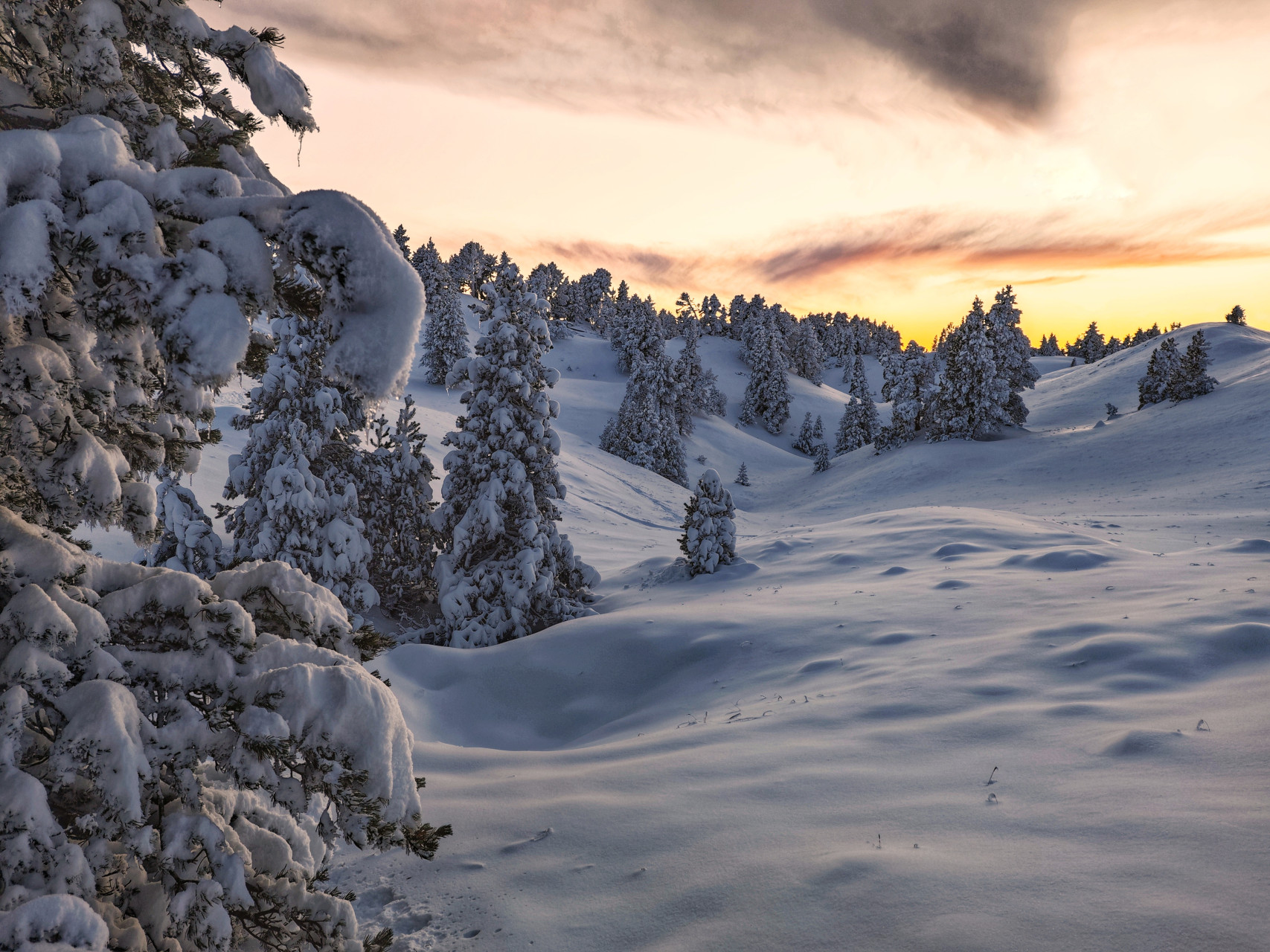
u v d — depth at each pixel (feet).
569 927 15.07
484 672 49.19
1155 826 14.97
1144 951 11.03
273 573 11.98
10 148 7.97
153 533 11.37
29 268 7.60
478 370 65.67
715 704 35.81
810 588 56.70
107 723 8.73
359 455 67.56
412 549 72.54
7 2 8.89
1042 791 17.79
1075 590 42.27
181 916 9.14
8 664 8.64
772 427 350.84
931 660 32.58
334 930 10.84
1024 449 173.78
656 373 257.34
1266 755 17.87
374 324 8.48
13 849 8.00
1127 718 22.35
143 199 8.51
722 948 13.20
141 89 10.96
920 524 74.54
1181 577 42.27
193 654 10.11
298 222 8.51
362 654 12.43
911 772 20.38
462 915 16.08
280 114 10.09
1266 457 130.52
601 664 47.14
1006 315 191.01
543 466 67.46
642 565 82.64
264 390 60.34
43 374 9.05
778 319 453.17
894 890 13.78
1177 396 181.27
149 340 9.74
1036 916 12.32
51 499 9.77
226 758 9.69
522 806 21.48
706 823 18.66
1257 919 11.37
